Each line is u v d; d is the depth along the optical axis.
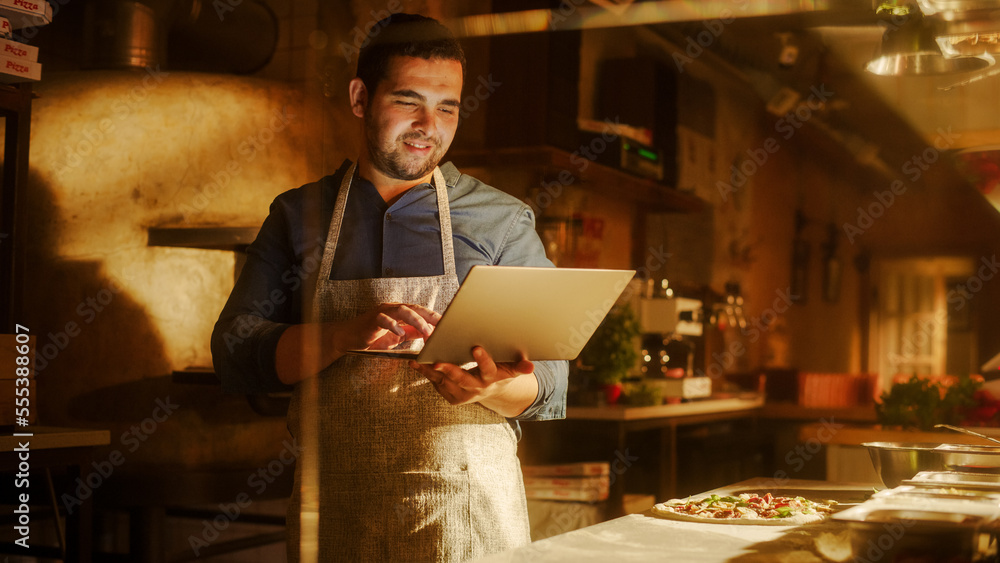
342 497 1.50
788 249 7.05
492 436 1.53
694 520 1.23
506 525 1.51
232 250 2.79
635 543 1.07
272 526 3.23
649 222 4.98
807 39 5.18
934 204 7.36
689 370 4.28
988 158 2.03
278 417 2.87
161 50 2.96
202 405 2.74
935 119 6.21
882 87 6.16
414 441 1.49
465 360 1.27
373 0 3.33
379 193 1.62
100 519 2.95
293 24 3.23
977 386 3.29
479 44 3.65
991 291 7.22
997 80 5.86
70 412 2.65
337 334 1.42
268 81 2.92
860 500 1.43
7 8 2.10
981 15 1.79
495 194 1.68
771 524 1.20
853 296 7.61
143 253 2.70
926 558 0.89
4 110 2.24
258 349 1.47
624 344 3.55
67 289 2.65
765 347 6.46
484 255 1.61
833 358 7.48
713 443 4.53
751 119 6.61
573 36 3.82
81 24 2.91
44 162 2.66
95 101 2.70
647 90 4.52
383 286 1.56
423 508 1.47
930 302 7.47
